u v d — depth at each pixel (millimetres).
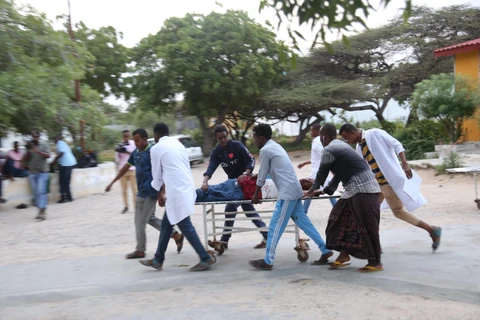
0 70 12375
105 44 27141
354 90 27891
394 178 5762
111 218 9891
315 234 5629
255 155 30031
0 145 19078
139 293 5125
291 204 5449
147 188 6156
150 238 7840
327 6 2963
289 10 3084
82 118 14258
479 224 7492
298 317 4234
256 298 4770
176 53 25719
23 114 12820
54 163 12852
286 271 5516
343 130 5938
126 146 10438
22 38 13164
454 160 13922
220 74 26281
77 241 7875
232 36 25297
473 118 18516
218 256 6363
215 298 4840
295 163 22625
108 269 5914
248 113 31766
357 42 28672
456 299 4496
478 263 5352
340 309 4367
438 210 9047
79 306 4781
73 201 12766
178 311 4508
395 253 5992
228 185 5996
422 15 27922
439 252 5910
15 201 12141
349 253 5312
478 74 19469
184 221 5578
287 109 30359
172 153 5547
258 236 7676
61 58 14164
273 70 27172
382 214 8867
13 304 4953
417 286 4750
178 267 5895
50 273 5852
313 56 30062
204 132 29172
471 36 27766
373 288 4902
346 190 5242
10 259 6789
